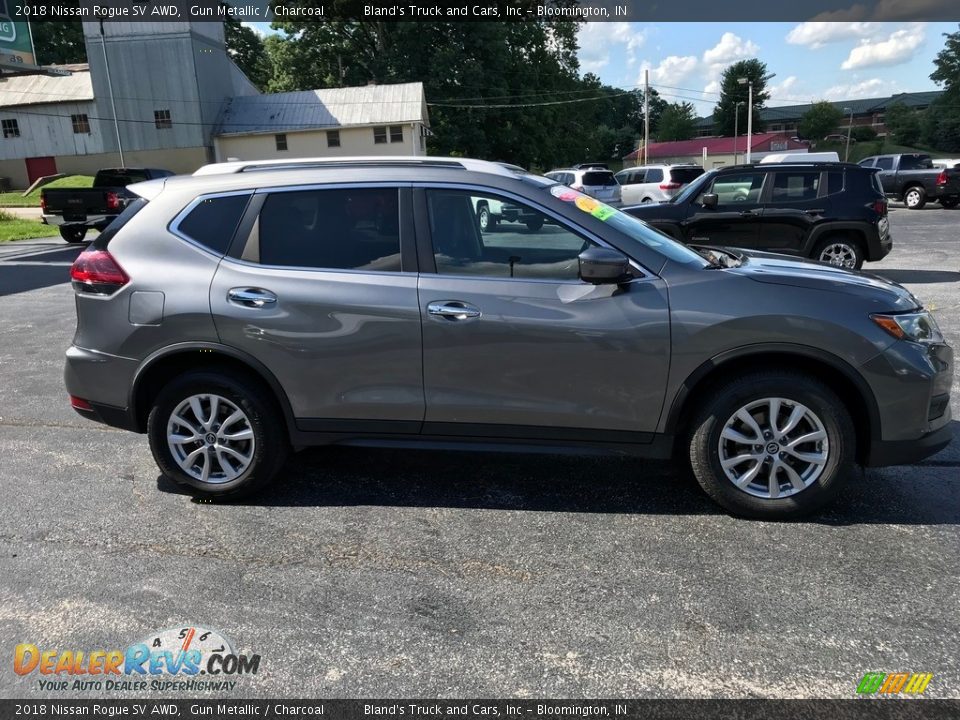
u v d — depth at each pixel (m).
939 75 83.00
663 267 3.45
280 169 3.76
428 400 3.55
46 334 7.86
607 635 2.70
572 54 54.56
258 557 3.27
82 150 39.12
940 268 11.31
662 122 108.88
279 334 3.54
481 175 3.57
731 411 3.42
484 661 2.57
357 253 3.58
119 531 3.52
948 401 3.54
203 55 37.66
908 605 2.84
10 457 4.47
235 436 3.71
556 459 4.39
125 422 3.80
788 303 3.31
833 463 3.39
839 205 9.52
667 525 3.53
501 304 3.44
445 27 44.97
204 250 3.66
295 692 2.43
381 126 38.75
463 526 3.55
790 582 3.01
